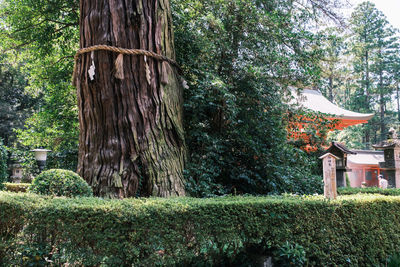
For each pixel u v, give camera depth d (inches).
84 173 206.8
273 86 283.6
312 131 293.4
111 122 205.8
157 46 224.2
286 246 149.3
